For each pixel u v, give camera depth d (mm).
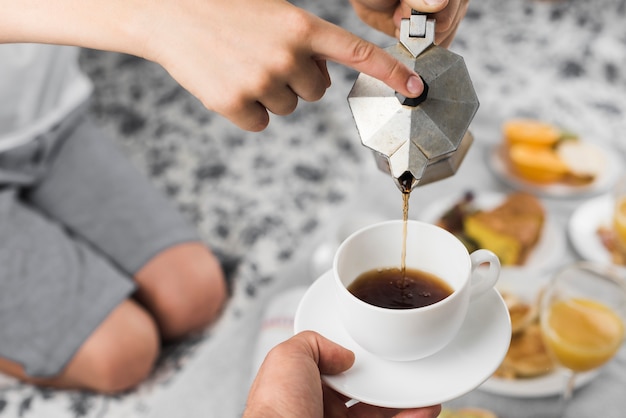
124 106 1905
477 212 1018
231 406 812
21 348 1173
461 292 569
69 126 1438
